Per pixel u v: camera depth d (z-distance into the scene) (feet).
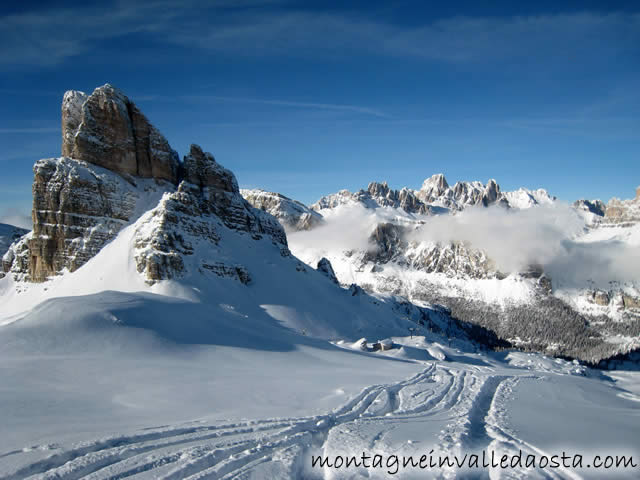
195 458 64.54
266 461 65.46
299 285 488.44
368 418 99.40
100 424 81.25
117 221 435.53
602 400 152.35
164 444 71.15
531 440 82.48
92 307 190.80
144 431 76.64
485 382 166.91
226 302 372.17
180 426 81.46
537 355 502.79
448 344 528.63
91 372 126.41
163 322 204.33
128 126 477.77
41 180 421.59
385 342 358.02
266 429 83.30
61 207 417.49
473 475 64.18
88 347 156.76
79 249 412.57
